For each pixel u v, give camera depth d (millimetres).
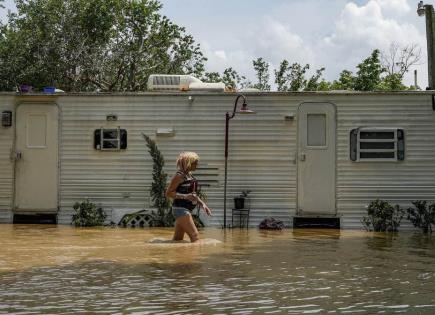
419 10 16484
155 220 12953
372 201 12750
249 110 12508
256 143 13055
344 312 4578
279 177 12992
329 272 6516
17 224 13125
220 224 13031
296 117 12984
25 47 33094
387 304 4871
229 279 6020
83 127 13383
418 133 12789
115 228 12430
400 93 12797
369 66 31125
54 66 33000
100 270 6562
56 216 13320
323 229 12688
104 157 13328
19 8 34375
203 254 7988
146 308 4699
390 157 12828
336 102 12930
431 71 16328
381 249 8867
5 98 13422
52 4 34031
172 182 9406
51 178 13352
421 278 6148
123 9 35469
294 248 8883
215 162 13133
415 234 11727
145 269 6641
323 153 12914
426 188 12766
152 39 36156
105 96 13328
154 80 13758
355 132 12859
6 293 5285
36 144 13391
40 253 7992
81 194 13312
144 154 13281
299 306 4789
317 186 12922
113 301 4957
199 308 4707
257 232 11789
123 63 34938
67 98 13391
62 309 4668
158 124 13242
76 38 33500
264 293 5301
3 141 13391
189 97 13156
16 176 13375
